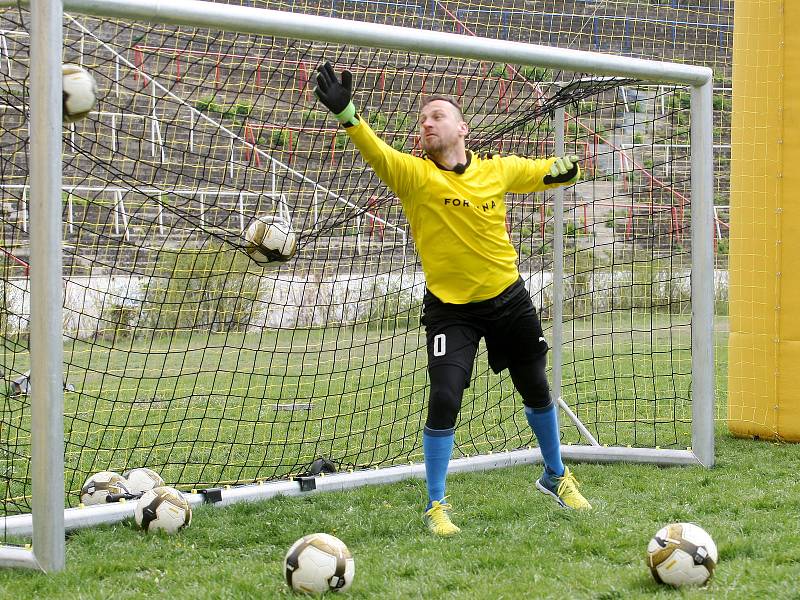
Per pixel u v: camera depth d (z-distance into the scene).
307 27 15.52
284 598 11.59
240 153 48.59
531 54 17.72
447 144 15.09
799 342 22.81
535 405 16.52
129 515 16.00
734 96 24.20
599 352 41.62
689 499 16.92
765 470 19.45
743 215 23.72
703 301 20.03
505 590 11.65
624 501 16.97
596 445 21.52
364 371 37.62
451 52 16.94
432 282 15.52
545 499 17.23
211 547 14.53
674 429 24.23
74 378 34.91
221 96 45.03
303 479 18.28
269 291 46.62
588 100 27.88
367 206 24.56
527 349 16.14
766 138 23.33
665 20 61.41
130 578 12.74
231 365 38.66
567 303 48.97
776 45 23.20
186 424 26.66
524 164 15.98
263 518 16.33
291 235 18.02
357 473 19.11
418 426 26.27
